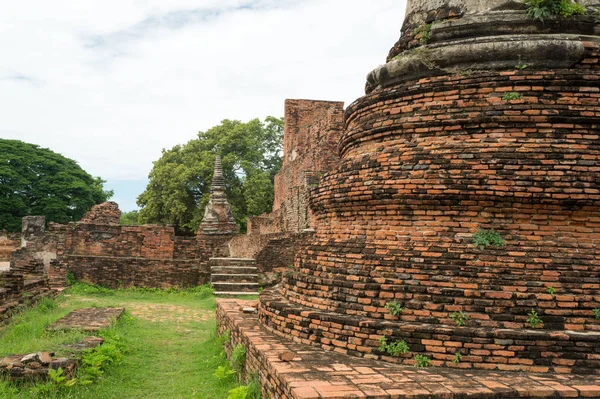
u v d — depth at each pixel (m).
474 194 7.49
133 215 65.06
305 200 25.17
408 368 6.70
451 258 7.45
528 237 7.45
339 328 7.50
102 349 9.74
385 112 8.79
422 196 7.73
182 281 23.42
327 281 8.26
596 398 5.81
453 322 7.07
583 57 7.88
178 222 47.03
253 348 8.02
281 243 22.86
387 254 7.86
